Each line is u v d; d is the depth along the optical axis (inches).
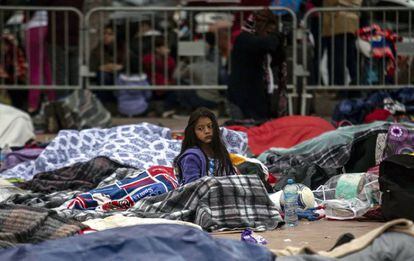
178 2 1253.1
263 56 1017.5
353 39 1098.7
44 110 1071.0
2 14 1125.7
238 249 525.3
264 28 1015.0
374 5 1135.0
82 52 1113.4
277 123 936.3
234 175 698.2
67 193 746.8
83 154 852.6
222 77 1136.2
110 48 1147.3
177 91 1159.6
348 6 1123.9
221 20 1133.1
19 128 979.3
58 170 808.9
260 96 1024.2
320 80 1108.5
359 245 539.5
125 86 1125.1
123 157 817.5
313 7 1138.0
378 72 1101.1
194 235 530.9
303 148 853.2
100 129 877.2
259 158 862.5
